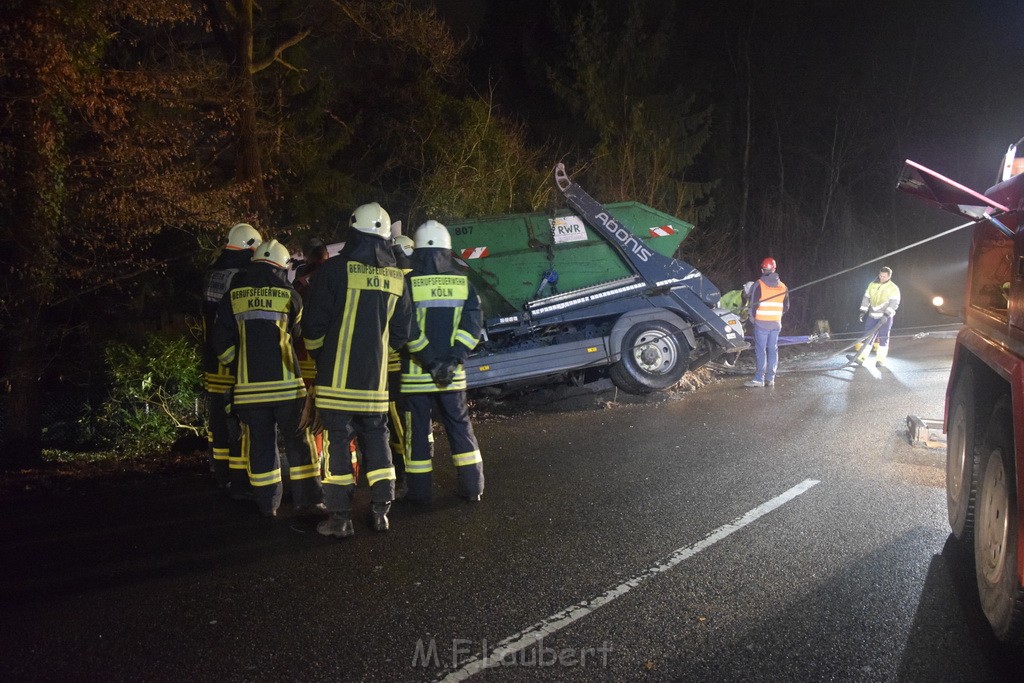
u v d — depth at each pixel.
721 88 34.59
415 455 6.39
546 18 24.77
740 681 3.77
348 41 15.16
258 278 6.09
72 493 7.32
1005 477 3.95
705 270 23.27
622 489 6.79
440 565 5.21
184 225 10.58
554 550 5.43
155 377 11.39
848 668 3.86
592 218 10.59
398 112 19.00
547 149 20.61
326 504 5.71
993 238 5.01
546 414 10.27
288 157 16.73
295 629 4.37
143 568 5.29
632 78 24.23
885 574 4.91
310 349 5.73
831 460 7.54
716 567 5.09
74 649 4.20
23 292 9.22
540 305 10.38
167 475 7.96
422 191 14.92
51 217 9.15
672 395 11.05
